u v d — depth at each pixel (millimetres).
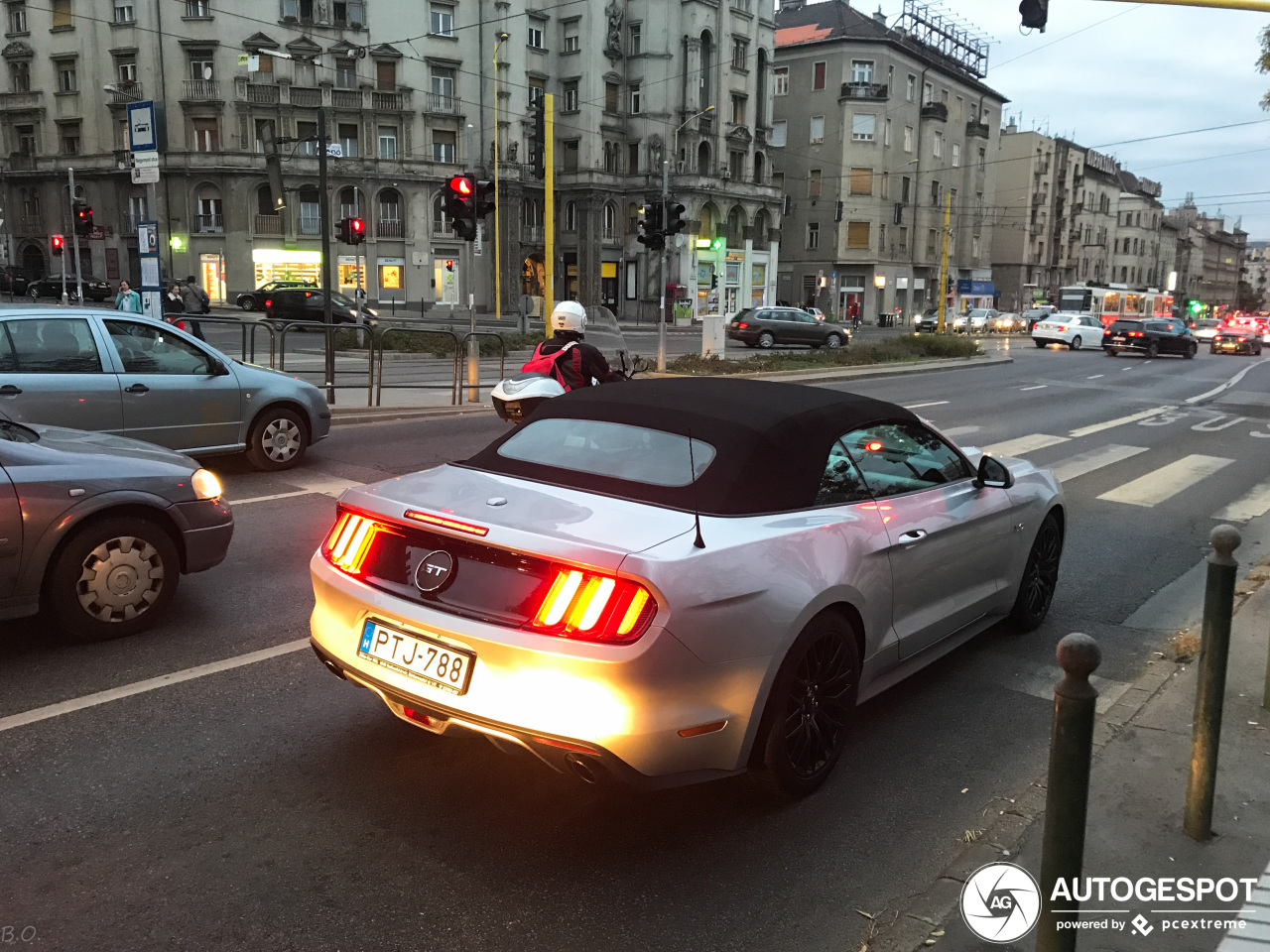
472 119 55469
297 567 6402
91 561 4887
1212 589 3172
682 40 57219
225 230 52781
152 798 3482
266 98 51812
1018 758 4070
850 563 3596
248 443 9188
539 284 59719
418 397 16406
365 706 4336
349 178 53156
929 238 73375
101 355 7992
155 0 51406
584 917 2893
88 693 4352
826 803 3641
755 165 62750
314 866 3104
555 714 2908
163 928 2770
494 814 3459
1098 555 7535
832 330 36719
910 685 4820
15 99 55281
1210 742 3182
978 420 15727
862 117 66250
